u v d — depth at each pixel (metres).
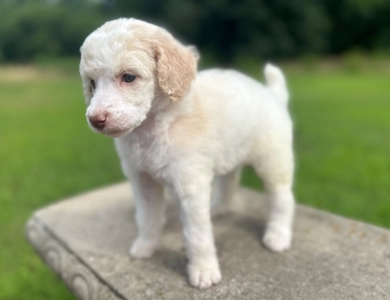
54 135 1.47
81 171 1.10
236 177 0.56
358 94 2.06
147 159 0.41
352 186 0.89
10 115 1.87
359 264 0.44
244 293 0.40
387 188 0.87
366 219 0.75
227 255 0.47
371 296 0.39
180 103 0.39
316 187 0.89
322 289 0.40
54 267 0.50
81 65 0.37
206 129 0.40
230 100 0.42
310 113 1.62
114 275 0.45
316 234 0.51
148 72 0.36
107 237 0.53
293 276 0.43
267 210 0.56
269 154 0.46
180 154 0.39
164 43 0.37
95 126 0.34
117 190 0.70
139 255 0.48
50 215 0.60
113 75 0.35
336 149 1.13
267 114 0.45
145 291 0.42
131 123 0.35
